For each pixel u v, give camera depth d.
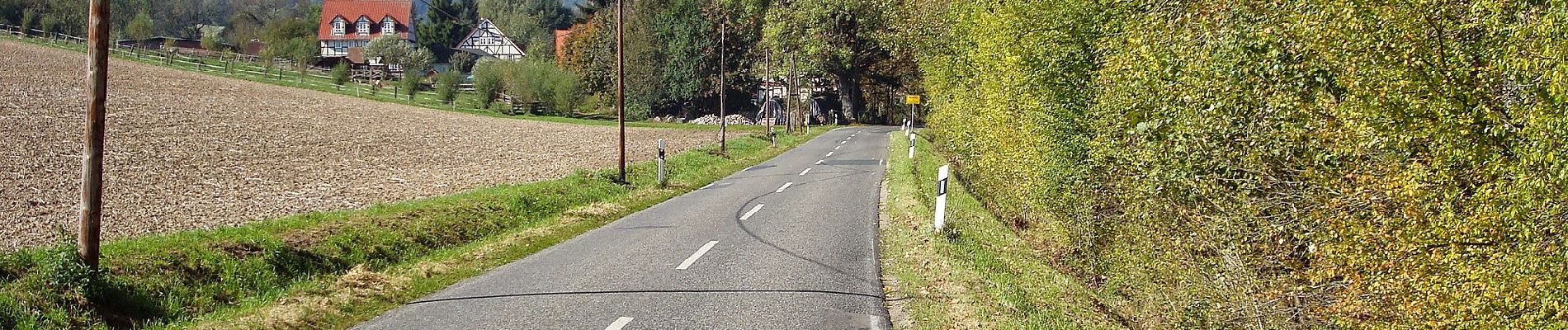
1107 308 12.36
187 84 62.56
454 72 79.75
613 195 24.83
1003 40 16.48
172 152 31.59
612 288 10.84
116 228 16.02
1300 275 9.72
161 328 9.63
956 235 15.05
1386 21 6.50
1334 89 7.59
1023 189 17.55
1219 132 8.95
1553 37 5.35
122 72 64.31
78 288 9.66
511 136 51.16
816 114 83.19
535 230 16.73
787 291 10.57
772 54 74.12
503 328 8.83
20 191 20.23
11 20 96.69
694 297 10.25
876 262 12.77
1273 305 10.16
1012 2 15.86
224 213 18.61
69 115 38.69
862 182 26.17
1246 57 7.96
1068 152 15.08
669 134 59.06
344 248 14.10
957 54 28.92
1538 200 5.57
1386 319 7.89
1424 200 6.55
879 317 9.35
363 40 130.25
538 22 150.50
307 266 12.98
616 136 54.56
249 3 155.38
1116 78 10.48
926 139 46.75
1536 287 5.78
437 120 59.56
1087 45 14.85
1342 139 7.37
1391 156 6.89
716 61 83.25
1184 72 8.79
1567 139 5.27
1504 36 5.97
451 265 12.96
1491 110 6.07
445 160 35.56
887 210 19.23
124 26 113.25
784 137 53.69
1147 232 12.12
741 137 50.16
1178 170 9.71
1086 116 14.41
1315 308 9.72
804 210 19.45
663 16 83.06
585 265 12.66
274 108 54.88
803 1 70.88
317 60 105.19
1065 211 15.88
